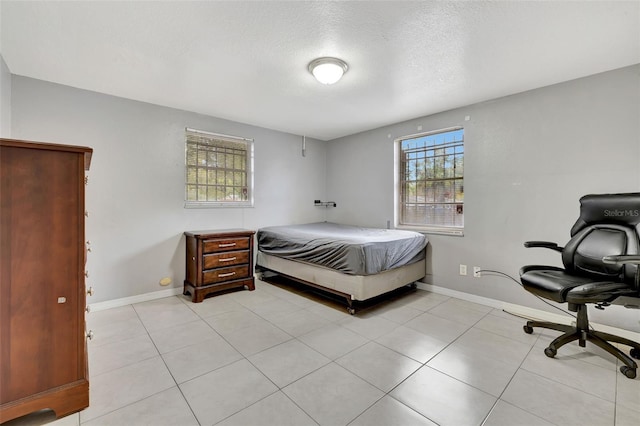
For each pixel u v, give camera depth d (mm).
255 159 4152
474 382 1737
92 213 2912
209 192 3766
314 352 2094
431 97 3008
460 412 1484
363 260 2713
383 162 4129
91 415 1462
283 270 3699
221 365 1919
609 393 1631
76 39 1981
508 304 2934
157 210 3312
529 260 2805
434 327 2529
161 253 3344
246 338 2311
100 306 2945
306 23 1800
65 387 1466
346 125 4090
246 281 3568
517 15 1704
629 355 2043
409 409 1508
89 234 2900
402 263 3146
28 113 2588
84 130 2857
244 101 3172
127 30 1876
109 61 2293
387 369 1876
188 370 1858
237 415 1464
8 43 2033
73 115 2799
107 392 1638
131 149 3127
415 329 2486
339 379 1767
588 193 2480
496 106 3006
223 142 3883
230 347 2162
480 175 3127
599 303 1960
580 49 2066
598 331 2268
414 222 3838
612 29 1826
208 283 3264
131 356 2027
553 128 2656
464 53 2141
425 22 1782
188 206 3545
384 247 2918
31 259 1418
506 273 2953
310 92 2904
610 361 1969
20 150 1396
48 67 2400
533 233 2779
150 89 2854
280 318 2723
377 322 2635
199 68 2402
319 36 1939
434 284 3535
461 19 1749
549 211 2686
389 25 1813
